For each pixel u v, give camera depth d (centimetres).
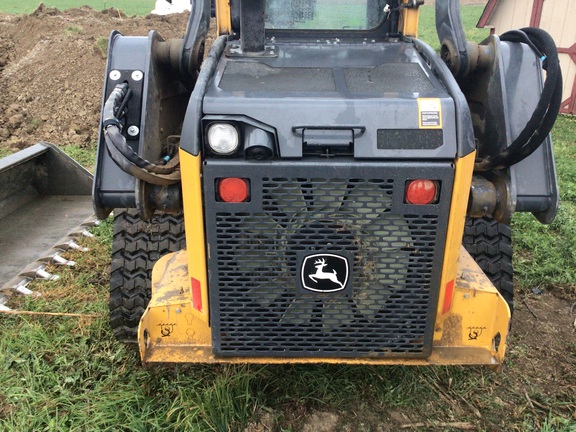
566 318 331
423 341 208
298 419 245
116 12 1359
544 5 925
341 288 199
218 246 194
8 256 400
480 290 214
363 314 204
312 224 191
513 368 283
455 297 214
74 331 306
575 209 494
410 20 273
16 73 888
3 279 370
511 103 234
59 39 968
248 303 202
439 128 185
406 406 254
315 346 210
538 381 274
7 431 240
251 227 191
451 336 219
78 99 794
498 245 273
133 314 271
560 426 245
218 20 278
